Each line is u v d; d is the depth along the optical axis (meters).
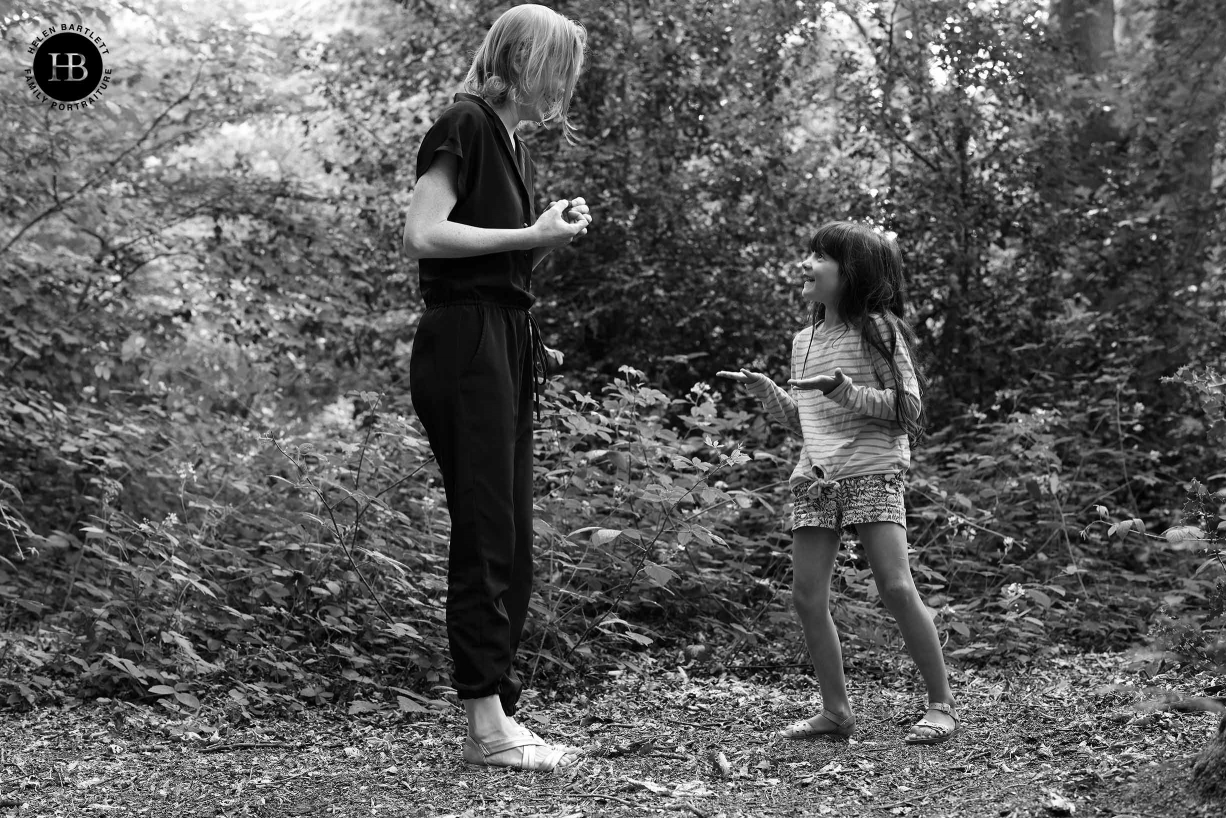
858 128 8.08
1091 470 6.21
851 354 3.08
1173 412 7.01
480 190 2.80
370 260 8.40
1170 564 5.52
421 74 8.72
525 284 2.90
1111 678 3.69
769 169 8.07
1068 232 7.82
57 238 7.61
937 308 7.96
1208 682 3.20
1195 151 7.99
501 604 2.84
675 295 7.73
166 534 3.97
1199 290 7.55
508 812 2.41
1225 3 7.73
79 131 7.30
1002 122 7.96
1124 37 10.17
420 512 4.73
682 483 4.60
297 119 8.70
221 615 4.11
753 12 8.07
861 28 8.18
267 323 7.76
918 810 2.33
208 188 7.89
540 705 3.70
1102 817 2.14
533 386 2.97
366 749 3.05
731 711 3.48
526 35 2.88
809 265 3.14
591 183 7.61
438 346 2.77
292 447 4.85
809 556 3.11
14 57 6.76
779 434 6.34
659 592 4.70
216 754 3.01
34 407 5.83
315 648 3.93
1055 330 7.73
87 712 3.44
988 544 5.42
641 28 7.95
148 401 6.73
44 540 4.62
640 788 2.58
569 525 4.65
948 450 6.23
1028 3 8.15
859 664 4.16
